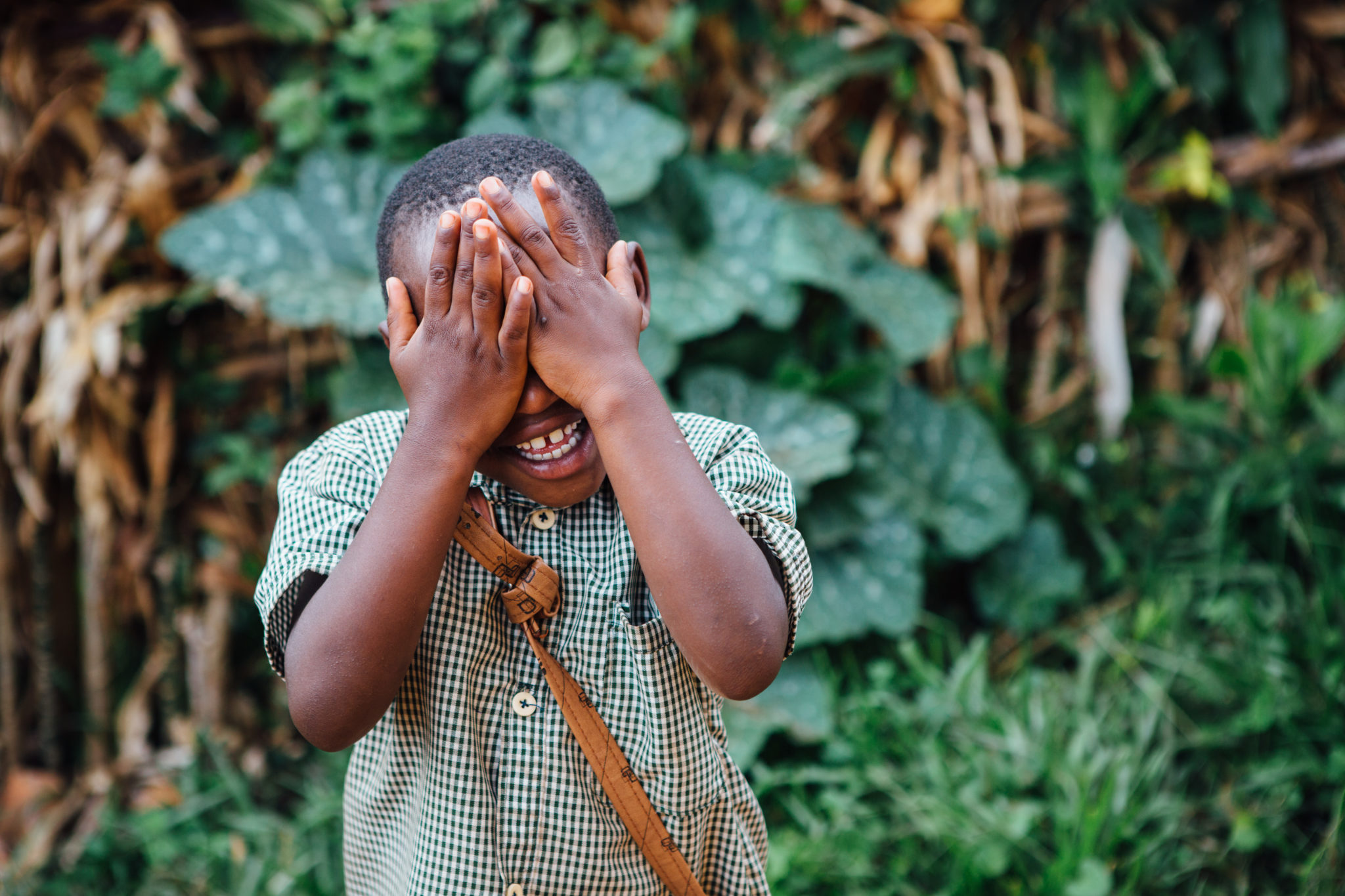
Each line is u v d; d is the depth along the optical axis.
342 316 2.50
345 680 0.86
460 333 0.87
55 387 2.57
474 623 0.96
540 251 0.87
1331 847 2.03
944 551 2.84
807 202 2.87
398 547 0.86
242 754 2.76
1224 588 2.75
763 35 2.89
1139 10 2.95
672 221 2.74
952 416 2.87
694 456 0.91
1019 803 2.18
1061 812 2.07
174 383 2.79
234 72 2.84
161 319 2.76
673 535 0.86
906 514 2.71
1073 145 2.94
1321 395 2.97
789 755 2.53
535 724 0.97
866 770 2.32
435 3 2.72
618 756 0.96
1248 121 3.07
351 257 2.67
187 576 2.81
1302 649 2.38
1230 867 2.15
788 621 1.01
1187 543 2.84
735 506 0.98
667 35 2.78
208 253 2.57
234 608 2.87
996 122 2.98
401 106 2.71
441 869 0.96
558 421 0.92
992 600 2.83
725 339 2.78
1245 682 2.37
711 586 0.86
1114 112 2.88
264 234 2.63
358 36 2.70
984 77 2.96
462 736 0.95
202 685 2.79
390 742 1.00
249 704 2.84
